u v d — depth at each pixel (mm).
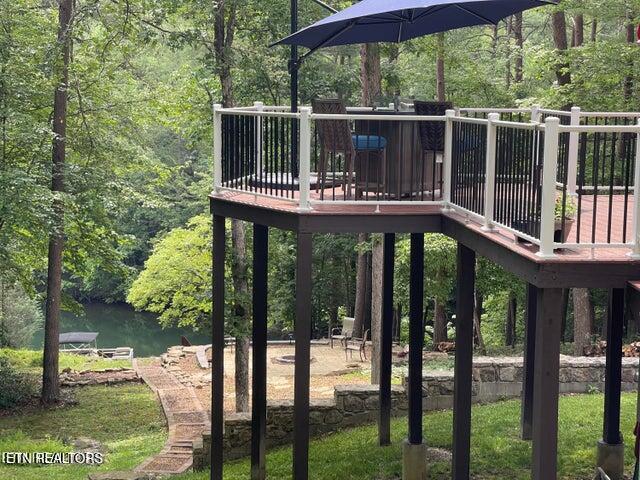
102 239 21031
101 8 18359
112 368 23422
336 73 24422
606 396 9570
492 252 7191
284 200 8969
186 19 17547
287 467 11484
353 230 8477
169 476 12734
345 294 35562
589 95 18484
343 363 23938
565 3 18469
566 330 29250
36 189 16719
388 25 10867
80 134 20359
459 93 24953
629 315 6047
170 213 44812
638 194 6125
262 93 19859
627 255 6172
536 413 6078
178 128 21891
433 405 13375
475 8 10477
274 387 20969
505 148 7078
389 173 9391
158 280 27375
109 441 16719
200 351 25500
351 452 11539
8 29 18469
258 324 10727
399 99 10133
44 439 16750
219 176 9867
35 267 22391
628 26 19516
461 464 8352
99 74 20031
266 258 10633
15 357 24812
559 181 10547
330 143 8969
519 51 24812
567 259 6047
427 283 20531
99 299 52531
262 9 17359
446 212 8516
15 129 17531
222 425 10477
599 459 9617
